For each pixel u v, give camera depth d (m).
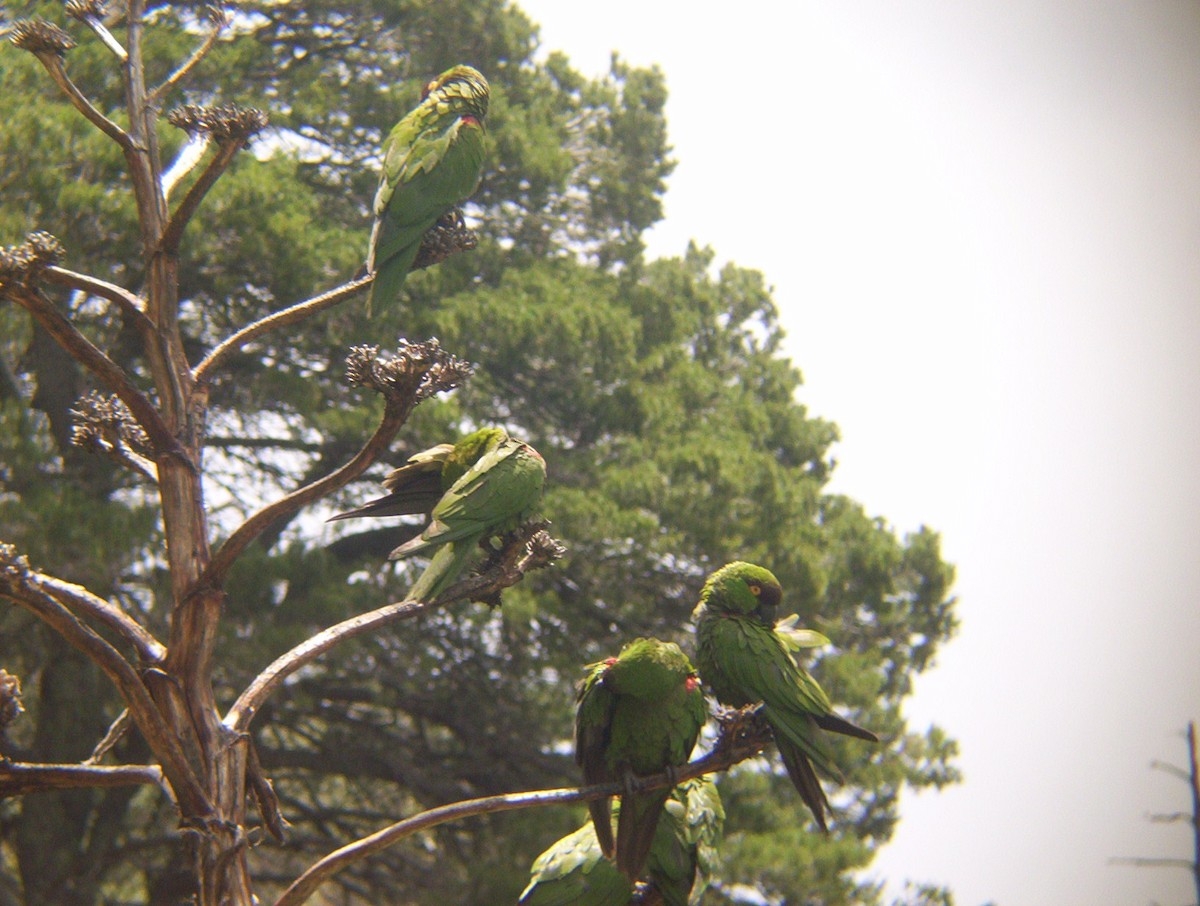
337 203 18.66
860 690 19.11
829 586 20.66
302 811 20.00
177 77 6.20
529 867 16.88
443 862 19.09
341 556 19.12
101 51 15.35
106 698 17.52
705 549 18.00
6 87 14.84
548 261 20.42
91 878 18.45
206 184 5.71
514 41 20.33
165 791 5.15
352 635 5.50
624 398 19.17
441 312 16.73
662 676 5.70
